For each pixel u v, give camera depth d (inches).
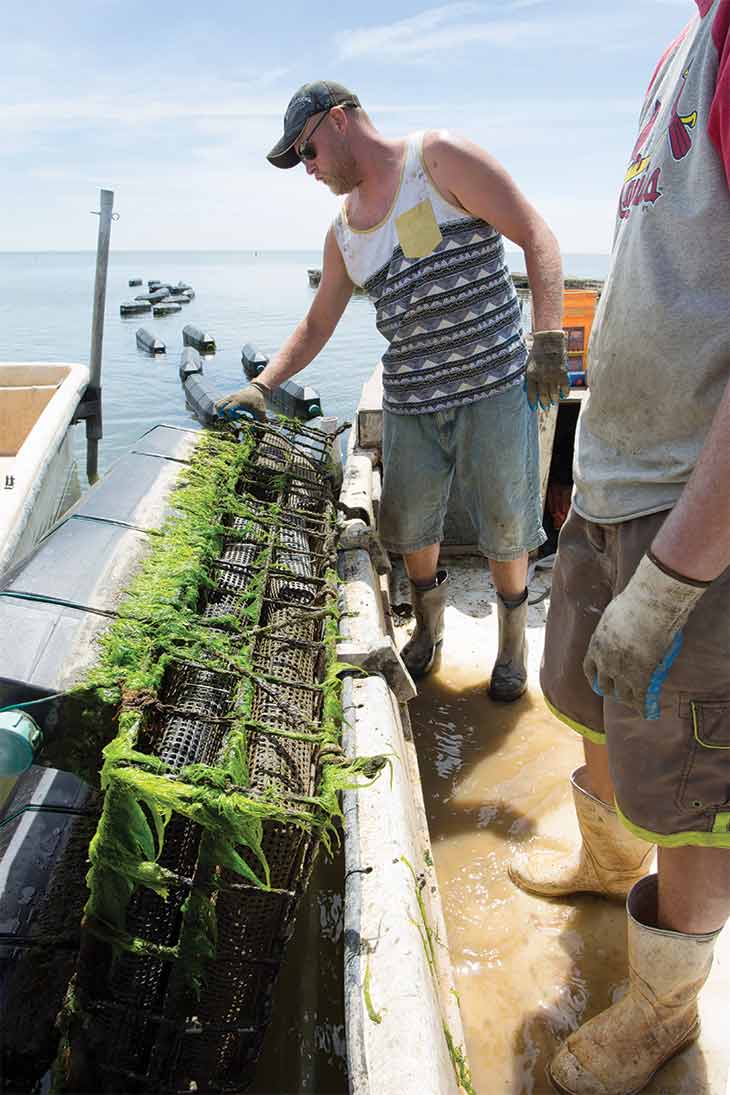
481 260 109.9
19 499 136.3
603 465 68.4
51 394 204.7
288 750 69.2
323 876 98.0
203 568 85.0
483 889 94.8
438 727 126.4
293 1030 79.0
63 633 67.1
